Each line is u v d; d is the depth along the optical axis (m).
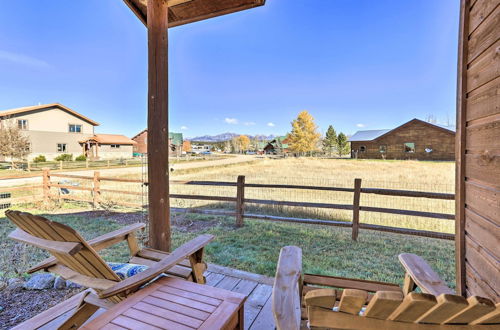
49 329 1.59
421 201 6.67
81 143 23.91
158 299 1.29
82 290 2.18
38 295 2.12
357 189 3.58
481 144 1.18
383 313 0.60
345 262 2.92
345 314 0.62
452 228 4.28
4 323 1.76
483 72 1.15
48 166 17.12
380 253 3.19
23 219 1.20
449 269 2.76
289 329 0.72
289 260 1.17
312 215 4.99
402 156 23.58
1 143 16.09
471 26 1.30
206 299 1.29
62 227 1.11
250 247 3.34
